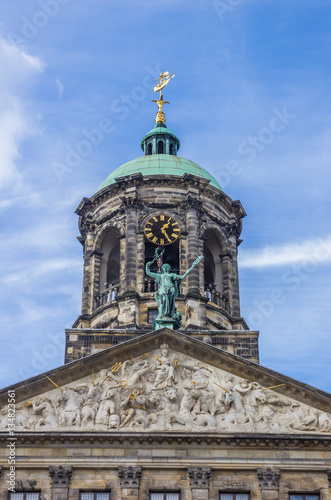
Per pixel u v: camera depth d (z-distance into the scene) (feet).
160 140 260.62
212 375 189.16
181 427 182.60
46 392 186.19
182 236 230.27
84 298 233.14
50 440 180.96
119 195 238.48
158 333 190.80
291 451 182.19
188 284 223.30
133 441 181.47
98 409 184.24
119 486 177.88
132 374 188.03
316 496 179.01
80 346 210.18
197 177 236.43
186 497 177.47
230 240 240.94
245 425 183.42
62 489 176.96
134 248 228.02
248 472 180.55
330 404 185.78
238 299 234.17
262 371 188.24
